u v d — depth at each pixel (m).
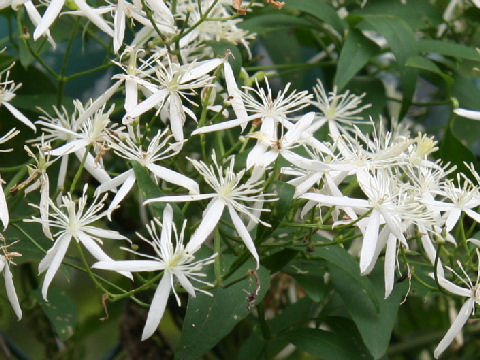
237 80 0.19
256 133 0.16
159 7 0.18
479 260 0.16
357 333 0.19
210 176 0.16
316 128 0.19
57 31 0.22
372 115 0.22
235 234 0.19
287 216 0.18
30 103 0.21
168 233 0.15
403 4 0.23
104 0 0.20
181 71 0.17
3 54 0.22
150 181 0.16
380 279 0.18
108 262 0.15
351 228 0.18
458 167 0.21
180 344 0.16
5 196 0.17
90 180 0.23
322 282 0.19
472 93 0.23
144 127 0.20
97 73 0.23
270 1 0.18
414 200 0.16
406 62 0.21
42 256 0.19
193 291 0.15
